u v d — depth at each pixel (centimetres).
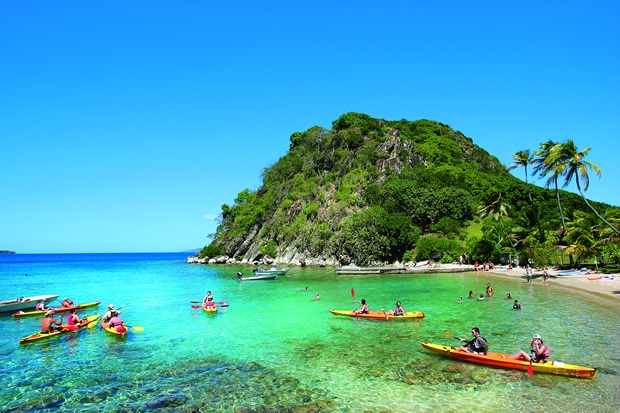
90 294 4347
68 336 2227
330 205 9206
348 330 2309
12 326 2628
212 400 1356
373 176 9594
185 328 2427
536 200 9106
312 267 8019
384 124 13212
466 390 1393
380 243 7450
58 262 17038
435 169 10344
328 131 12812
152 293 4338
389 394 1375
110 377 1588
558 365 1528
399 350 1884
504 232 6844
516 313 2683
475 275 5506
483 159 12525
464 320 2508
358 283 4900
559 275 4741
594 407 1240
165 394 1412
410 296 3641
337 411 1255
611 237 4309
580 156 4444
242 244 10794
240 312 2964
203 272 7812
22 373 1644
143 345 2045
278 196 11038
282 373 1605
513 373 1545
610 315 2523
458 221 8300
